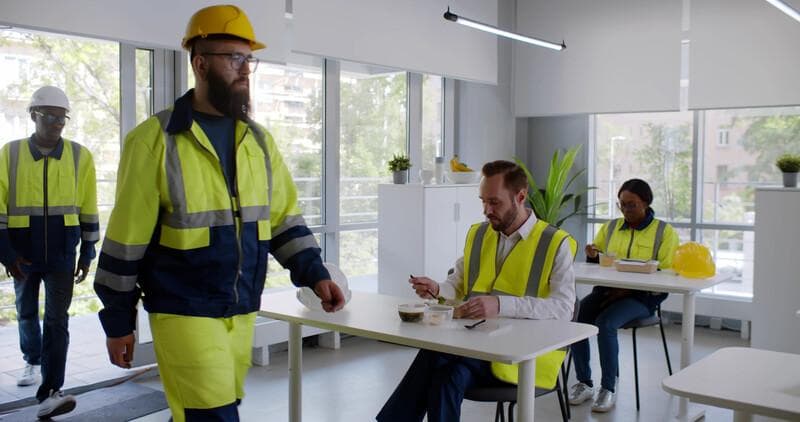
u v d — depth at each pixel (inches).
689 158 259.3
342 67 229.8
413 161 257.4
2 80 191.6
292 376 131.8
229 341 85.0
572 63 272.5
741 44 237.6
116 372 190.9
